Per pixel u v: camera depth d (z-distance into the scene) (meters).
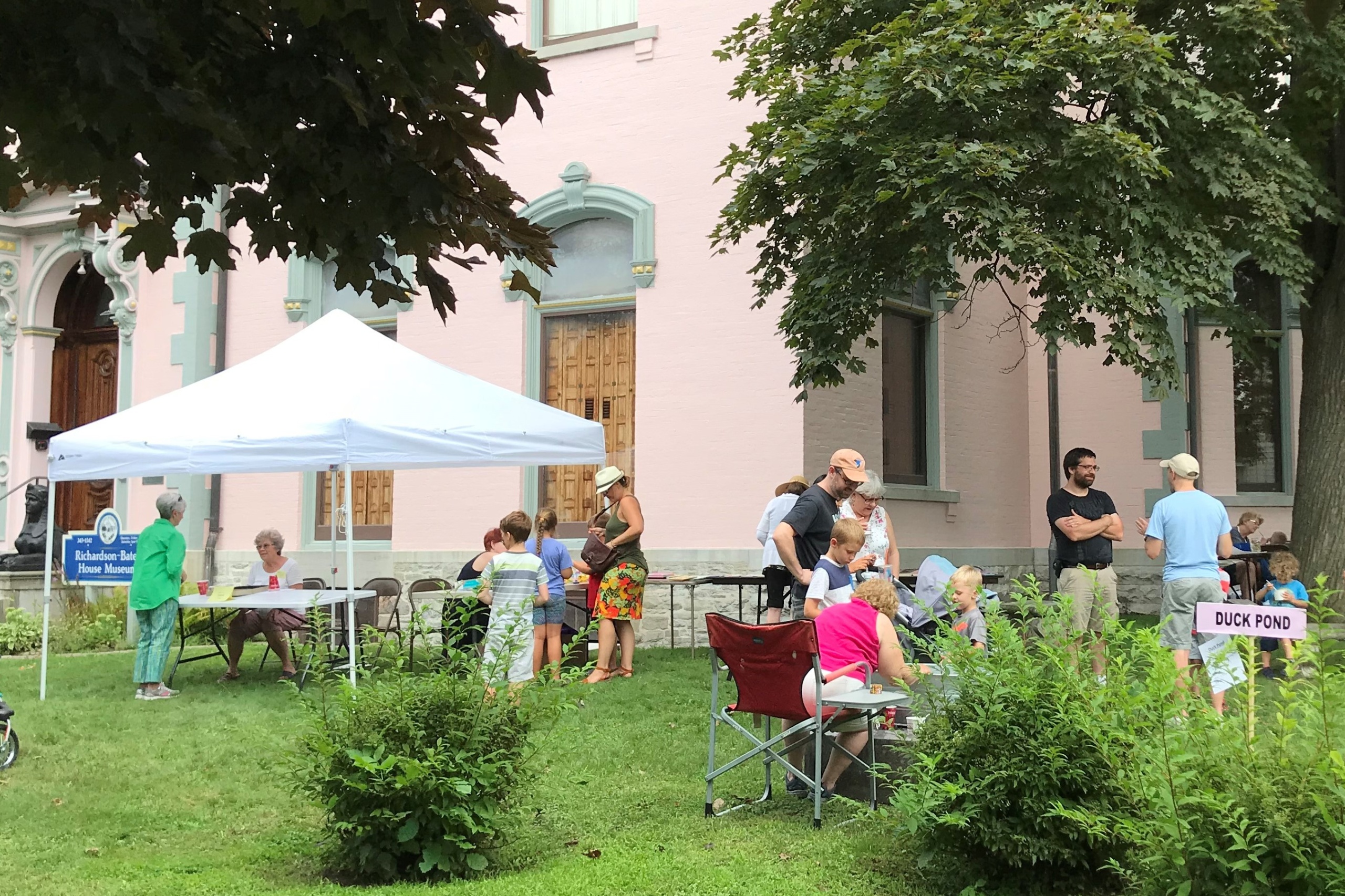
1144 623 13.30
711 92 13.05
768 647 5.67
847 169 9.90
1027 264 9.27
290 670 10.88
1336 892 3.43
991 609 4.88
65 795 6.44
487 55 3.54
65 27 2.88
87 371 18.34
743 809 6.00
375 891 4.65
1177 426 14.89
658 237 13.14
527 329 13.91
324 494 15.33
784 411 12.31
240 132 3.11
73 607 14.80
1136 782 3.94
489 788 4.96
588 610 10.57
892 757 5.97
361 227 3.70
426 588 11.34
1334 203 10.52
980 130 9.50
